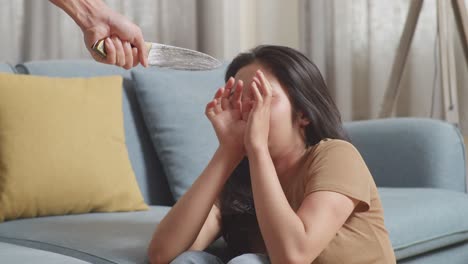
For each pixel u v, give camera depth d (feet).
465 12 8.81
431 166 7.20
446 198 6.56
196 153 7.16
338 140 4.47
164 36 9.23
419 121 7.49
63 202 6.13
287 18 10.84
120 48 4.33
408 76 9.96
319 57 10.17
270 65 4.52
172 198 7.38
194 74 7.68
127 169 6.61
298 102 4.49
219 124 4.41
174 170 7.08
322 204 4.03
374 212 4.40
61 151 6.18
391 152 7.52
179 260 4.14
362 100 10.19
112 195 6.34
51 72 7.08
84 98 6.59
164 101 7.22
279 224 3.95
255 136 4.15
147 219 5.74
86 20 4.29
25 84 6.31
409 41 9.10
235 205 4.83
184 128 7.20
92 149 6.38
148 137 7.38
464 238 6.57
